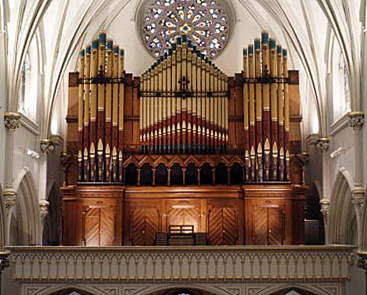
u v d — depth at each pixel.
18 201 25.59
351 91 22.30
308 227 29.50
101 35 27.22
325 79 27.00
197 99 26.83
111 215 25.72
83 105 26.62
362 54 22.06
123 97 26.77
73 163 26.94
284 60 26.89
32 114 26.00
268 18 31.88
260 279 22.12
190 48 27.33
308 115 30.89
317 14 26.75
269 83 26.62
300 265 22.19
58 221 30.83
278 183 25.75
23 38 22.56
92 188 25.81
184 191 25.89
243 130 26.75
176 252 22.23
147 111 26.83
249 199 25.70
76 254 22.20
